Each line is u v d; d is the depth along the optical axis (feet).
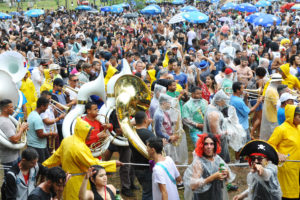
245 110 27.63
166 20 98.94
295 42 63.16
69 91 30.45
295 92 30.22
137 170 20.99
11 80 28.04
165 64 40.37
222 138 25.17
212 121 24.95
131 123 23.17
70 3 186.50
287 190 21.49
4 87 27.89
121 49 59.62
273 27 76.18
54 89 30.12
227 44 48.75
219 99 25.72
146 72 37.04
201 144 17.78
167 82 28.04
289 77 32.91
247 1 138.82
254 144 18.01
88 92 25.07
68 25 95.04
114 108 25.76
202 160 17.81
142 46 60.08
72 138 19.48
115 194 17.57
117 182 25.96
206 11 138.31
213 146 17.67
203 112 26.73
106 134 23.47
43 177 19.74
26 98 33.35
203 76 39.70
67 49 59.00
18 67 31.83
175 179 17.70
